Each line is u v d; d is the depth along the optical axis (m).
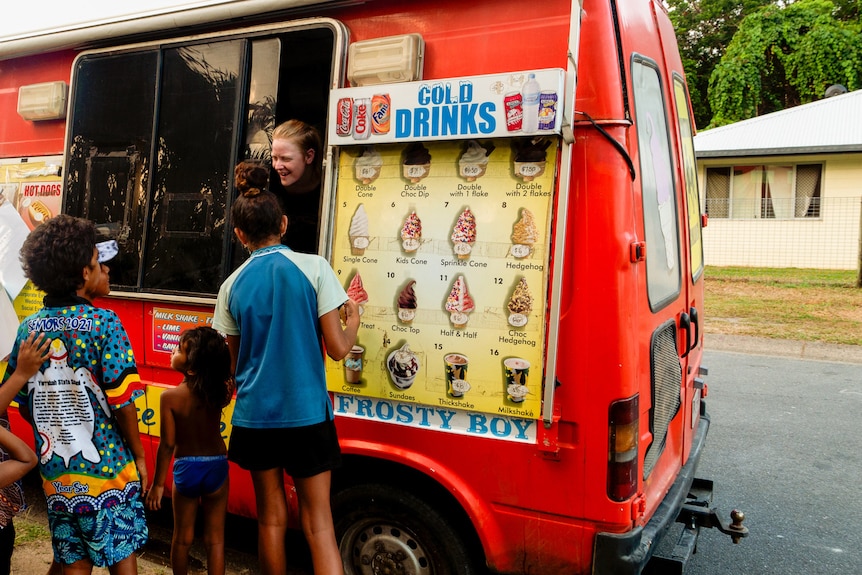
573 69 2.71
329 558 2.87
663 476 3.50
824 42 23.83
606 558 2.78
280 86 3.50
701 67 29.88
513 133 2.79
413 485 3.24
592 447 2.80
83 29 4.00
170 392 3.26
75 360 2.65
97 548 2.67
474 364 2.93
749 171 17.31
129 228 3.89
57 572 2.98
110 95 3.95
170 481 3.85
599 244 2.77
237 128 3.56
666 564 3.12
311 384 2.86
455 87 2.89
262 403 2.83
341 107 3.15
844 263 16.55
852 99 18.84
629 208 2.82
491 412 2.92
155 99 3.79
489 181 2.90
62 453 2.65
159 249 3.78
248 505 3.61
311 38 3.40
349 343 2.94
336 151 3.23
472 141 2.94
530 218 2.82
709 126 25.67
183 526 3.37
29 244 2.67
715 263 17.88
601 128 2.76
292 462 2.84
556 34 2.87
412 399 3.07
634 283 2.85
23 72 4.41
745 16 27.81
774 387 7.98
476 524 2.99
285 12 3.44
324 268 2.95
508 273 2.86
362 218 3.17
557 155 2.78
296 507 3.45
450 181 2.98
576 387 2.82
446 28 3.09
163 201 3.77
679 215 3.89
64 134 4.25
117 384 2.65
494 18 2.99
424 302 3.03
